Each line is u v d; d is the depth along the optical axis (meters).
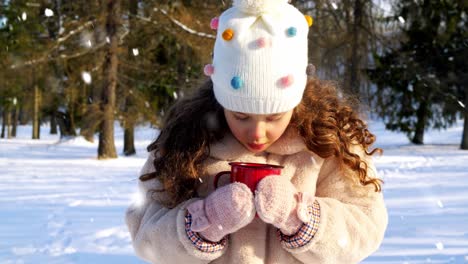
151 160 2.04
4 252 4.60
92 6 14.80
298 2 14.76
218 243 1.73
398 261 3.88
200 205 1.69
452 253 4.04
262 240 1.85
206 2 15.41
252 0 1.72
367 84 19.88
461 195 6.81
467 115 18.70
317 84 2.03
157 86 17.73
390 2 18.66
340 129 1.92
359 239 1.79
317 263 1.75
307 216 1.67
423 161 12.38
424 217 5.42
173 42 17.50
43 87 17.33
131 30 15.49
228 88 1.73
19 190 8.30
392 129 21.69
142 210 2.00
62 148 19.53
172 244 1.75
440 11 19.22
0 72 15.33
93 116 14.77
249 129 1.75
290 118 1.84
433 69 19.88
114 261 4.28
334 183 1.94
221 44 1.77
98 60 14.92
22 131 44.31
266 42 1.68
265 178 1.65
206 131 1.89
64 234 5.21
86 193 7.87
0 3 15.47
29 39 15.55
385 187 7.71
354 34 16.55
